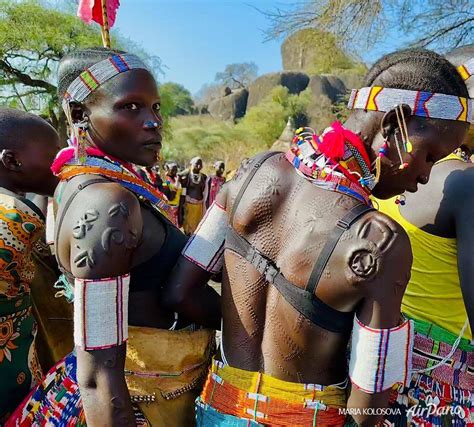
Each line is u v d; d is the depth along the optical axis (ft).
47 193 5.83
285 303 3.84
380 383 3.65
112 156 4.64
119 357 3.95
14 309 5.23
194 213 28.78
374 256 3.49
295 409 3.90
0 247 4.96
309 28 27.89
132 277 4.55
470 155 4.99
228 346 4.24
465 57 5.07
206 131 118.73
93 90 4.49
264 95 154.61
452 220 4.47
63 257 4.17
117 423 3.86
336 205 3.75
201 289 4.76
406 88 3.93
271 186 4.02
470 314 4.39
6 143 5.45
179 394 4.65
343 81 133.18
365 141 4.07
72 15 57.16
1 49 53.11
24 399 5.01
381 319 3.55
